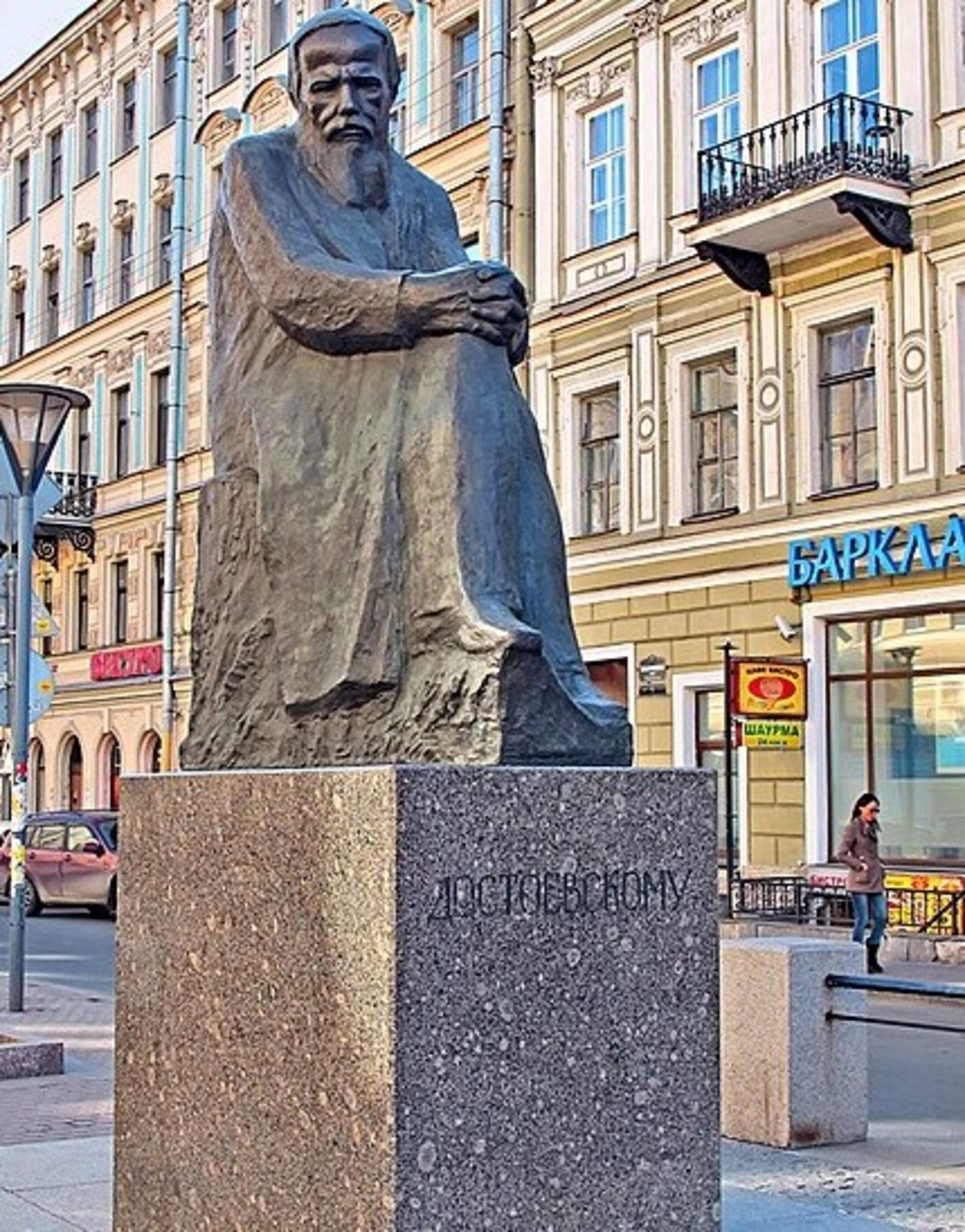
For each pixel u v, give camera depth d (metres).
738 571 19.36
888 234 17.41
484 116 23.58
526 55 23.02
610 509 21.50
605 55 21.67
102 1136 6.68
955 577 16.98
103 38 34.72
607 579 21.17
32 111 37.91
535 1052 3.13
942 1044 10.51
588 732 3.44
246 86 29.50
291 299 3.73
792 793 18.47
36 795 34.91
